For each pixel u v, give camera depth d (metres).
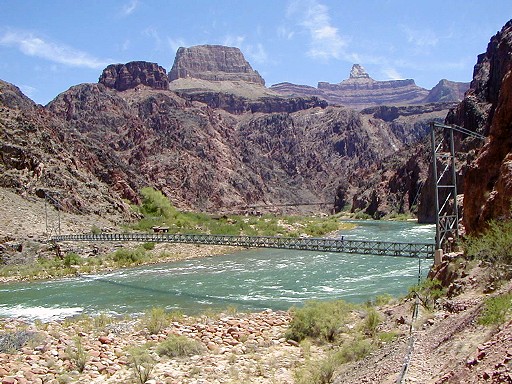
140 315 33.25
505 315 13.30
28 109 124.56
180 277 50.41
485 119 135.25
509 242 20.14
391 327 22.08
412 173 170.62
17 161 88.44
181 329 26.78
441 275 25.67
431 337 16.22
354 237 86.94
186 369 19.97
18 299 40.69
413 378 12.50
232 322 27.92
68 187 90.94
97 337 25.80
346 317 26.58
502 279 19.45
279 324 27.92
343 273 47.69
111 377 19.39
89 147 126.88
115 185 117.62
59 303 38.69
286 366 20.16
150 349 23.06
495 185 25.97
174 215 115.50
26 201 81.25
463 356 12.27
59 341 24.38
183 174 186.12
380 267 50.16
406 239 78.75
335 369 18.31
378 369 14.91
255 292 40.69
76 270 55.78
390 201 176.38
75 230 76.62
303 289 40.78
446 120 162.38
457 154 119.81
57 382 18.66
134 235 70.69
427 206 131.88
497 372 9.85
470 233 27.64
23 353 22.45
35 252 60.66
